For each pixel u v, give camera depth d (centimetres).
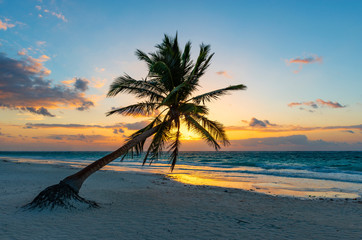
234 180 1916
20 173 1848
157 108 1062
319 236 594
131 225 648
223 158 7206
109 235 564
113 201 952
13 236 537
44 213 716
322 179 1995
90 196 1012
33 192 1028
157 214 775
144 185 1487
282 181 1864
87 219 688
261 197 1170
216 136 1283
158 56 1109
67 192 789
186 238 561
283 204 1006
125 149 941
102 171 2311
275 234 603
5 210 739
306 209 920
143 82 1105
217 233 602
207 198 1098
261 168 3206
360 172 2527
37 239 525
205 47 1152
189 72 1218
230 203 998
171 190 1312
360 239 573
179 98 1183
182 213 798
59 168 2481
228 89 1089
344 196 1252
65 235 555
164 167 3338
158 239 548
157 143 1212
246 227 659
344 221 750
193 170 2862
